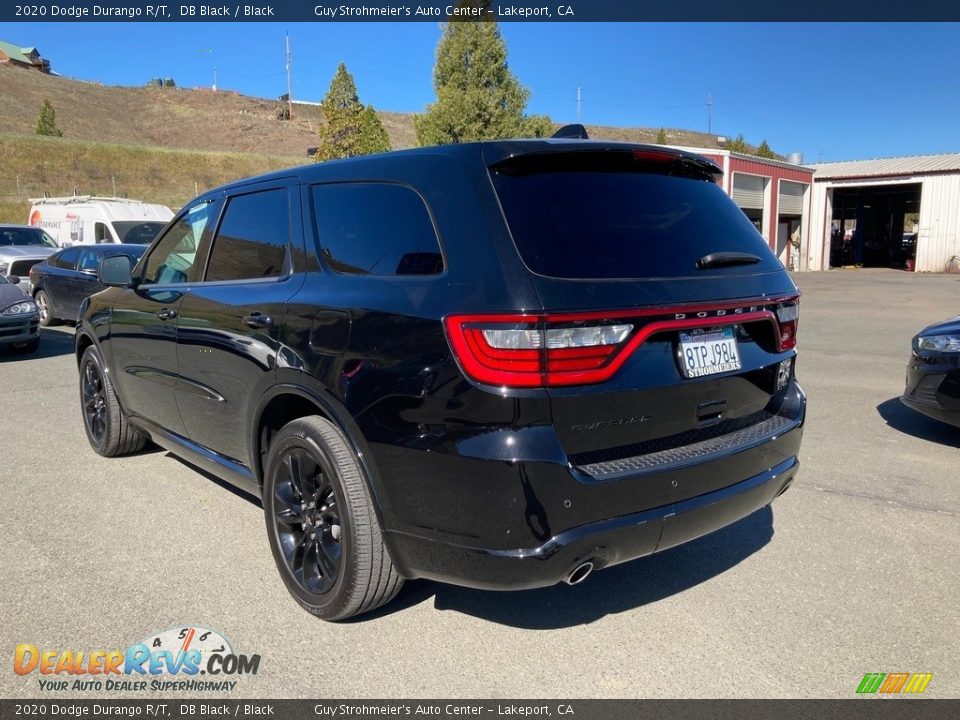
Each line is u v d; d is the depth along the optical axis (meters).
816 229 34.47
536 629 3.12
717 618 3.21
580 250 2.66
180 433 4.41
